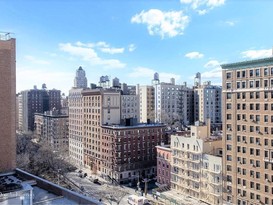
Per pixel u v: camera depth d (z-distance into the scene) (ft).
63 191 52.47
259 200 177.06
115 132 286.87
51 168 271.28
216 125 408.67
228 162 195.00
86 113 350.64
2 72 69.51
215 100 521.24
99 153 320.09
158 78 587.27
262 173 175.73
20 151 334.44
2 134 69.67
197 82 622.95
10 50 70.95
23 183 56.44
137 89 502.79
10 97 71.15
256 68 180.55
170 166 241.55
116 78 506.89
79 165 362.33
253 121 181.27
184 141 222.89
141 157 301.02
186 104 521.24
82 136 361.71
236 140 191.42
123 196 239.50
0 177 65.21
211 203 201.46
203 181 207.21
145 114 497.46
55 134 460.96
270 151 171.42
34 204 49.01
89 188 261.44
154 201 227.40
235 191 190.39
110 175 295.69
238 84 192.03
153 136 310.86
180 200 210.59
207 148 210.18
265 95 174.81
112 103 331.16
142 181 288.10
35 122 567.59
